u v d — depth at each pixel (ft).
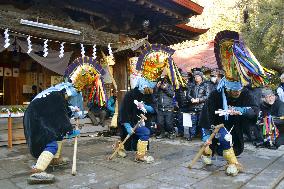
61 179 14.24
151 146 22.82
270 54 50.19
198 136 27.66
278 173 14.92
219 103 15.15
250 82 14.14
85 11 27.04
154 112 18.15
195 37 36.14
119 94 29.76
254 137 22.98
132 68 29.86
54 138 14.32
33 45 25.29
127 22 28.99
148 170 15.70
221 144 15.55
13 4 24.09
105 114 29.22
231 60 13.94
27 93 34.27
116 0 25.52
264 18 50.65
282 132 21.39
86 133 27.96
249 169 15.67
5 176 14.84
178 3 25.30
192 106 25.48
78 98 17.46
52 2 25.80
